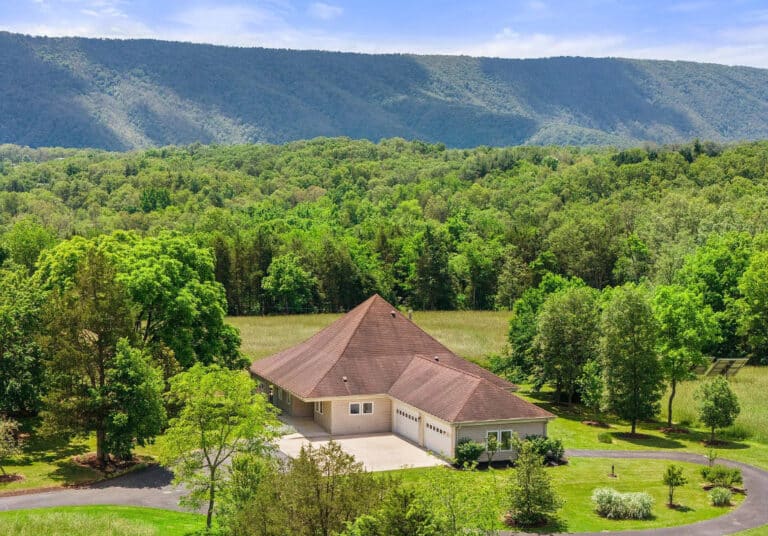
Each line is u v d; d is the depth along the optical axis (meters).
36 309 49.44
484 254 135.12
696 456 50.59
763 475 46.47
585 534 36.00
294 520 24.77
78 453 47.62
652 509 39.81
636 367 55.56
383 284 129.38
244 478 31.47
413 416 51.75
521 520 37.19
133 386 43.31
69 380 43.56
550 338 62.81
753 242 92.88
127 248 58.00
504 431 47.72
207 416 34.62
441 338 87.38
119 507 37.72
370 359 56.41
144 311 54.00
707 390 53.31
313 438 52.34
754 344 81.25
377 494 25.28
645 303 56.38
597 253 134.25
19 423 50.50
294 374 57.38
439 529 24.25
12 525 33.31
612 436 55.91
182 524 35.16
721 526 37.38
